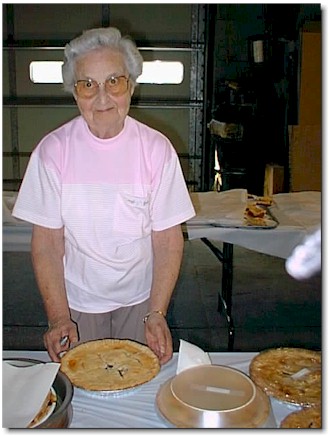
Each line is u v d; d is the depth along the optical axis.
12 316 3.29
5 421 0.97
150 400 1.12
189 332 3.21
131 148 1.50
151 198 1.53
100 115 1.41
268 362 1.22
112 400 1.12
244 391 1.08
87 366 1.20
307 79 4.84
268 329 3.23
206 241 3.63
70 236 1.53
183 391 1.08
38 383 1.04
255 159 5.22
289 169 4.54
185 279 3.99
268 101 5.16
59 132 1.52
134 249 1.54
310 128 4.42
